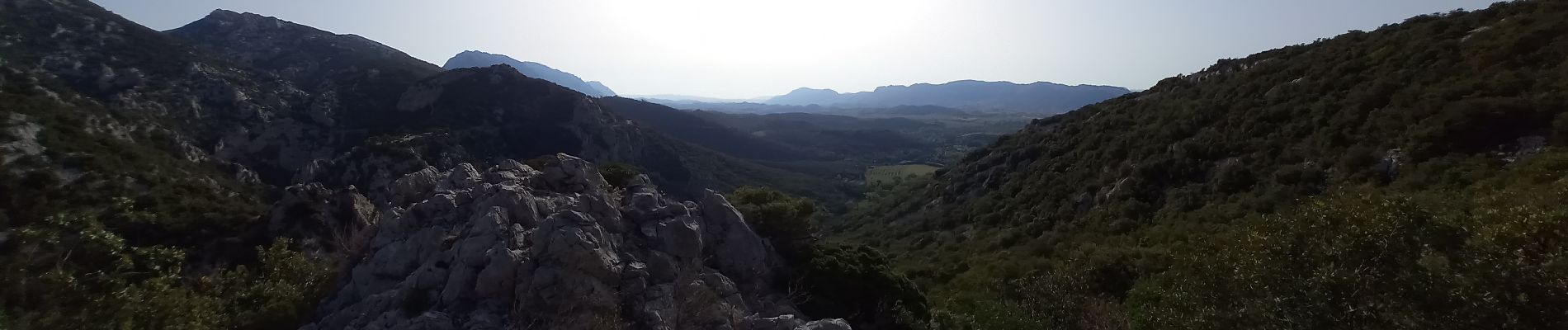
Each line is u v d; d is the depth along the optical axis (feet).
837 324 52.42
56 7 260.01
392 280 60.75
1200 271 49.16
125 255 72.54
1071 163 172.76
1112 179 147.13
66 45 236.02
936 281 129.08
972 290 105.40
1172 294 51.72
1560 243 36.58
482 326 49.47
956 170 246.27
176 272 70.90
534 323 50.03
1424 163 87.40
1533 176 69.10
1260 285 40.19
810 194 374.63
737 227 70.33
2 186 124.16
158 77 246.88
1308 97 127.54
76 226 76.54
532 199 65.57
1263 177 111.14
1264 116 130.00
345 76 362.53
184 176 169.07
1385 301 34.55
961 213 189.06
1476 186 74.95
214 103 249.96
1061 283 80.89
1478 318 30.60
